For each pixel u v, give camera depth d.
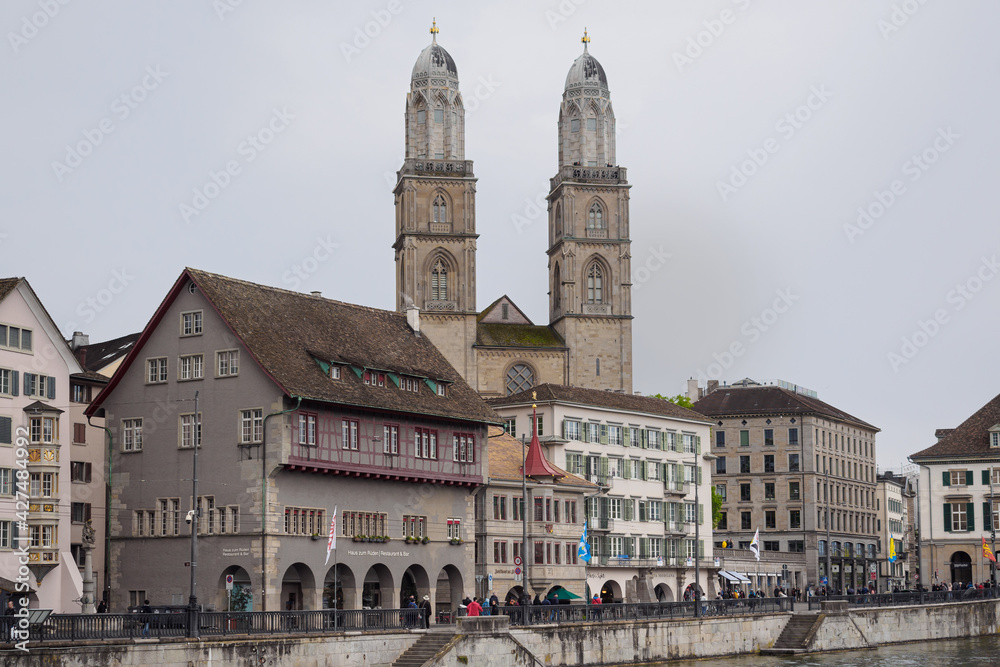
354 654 73.69
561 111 170.25
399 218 164.50
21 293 84.94
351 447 91.00
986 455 145.75
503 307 166.12
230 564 86.25
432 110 164.25
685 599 119.19
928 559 147.38
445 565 98.62
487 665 78.00
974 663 94.00
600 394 130.25
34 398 85.44
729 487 177.38
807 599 110.25
